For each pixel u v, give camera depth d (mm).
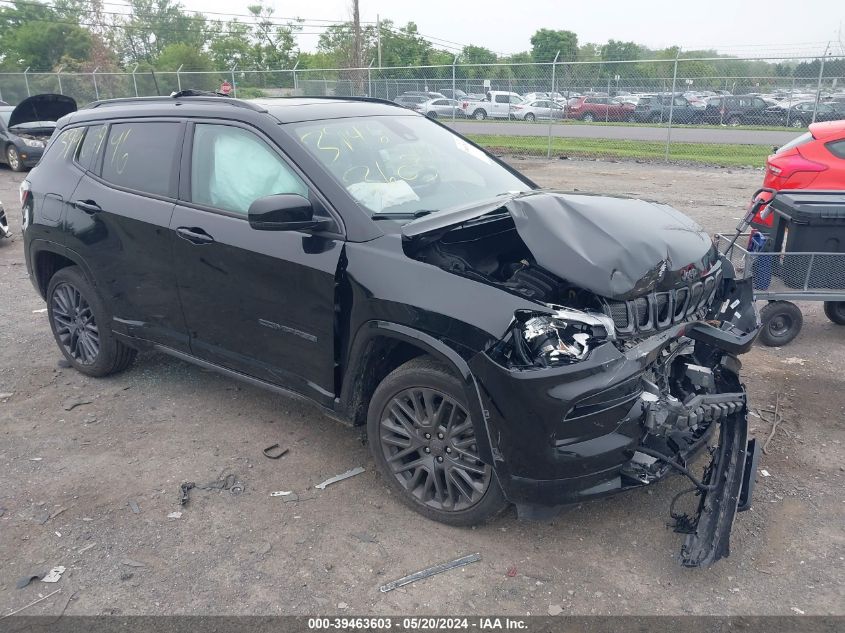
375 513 3539
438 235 3324
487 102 23578
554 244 3076
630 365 2959
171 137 4293
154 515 3531
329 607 2930
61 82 29656
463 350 3027
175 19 59219
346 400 3609
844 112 17969
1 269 8164
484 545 3297
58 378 5117
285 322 3721
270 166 3795
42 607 2939
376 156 3963
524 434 2926
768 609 2900
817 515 3502
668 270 3096
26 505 3619
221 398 4785
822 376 5094
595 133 21672
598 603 2939
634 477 3125
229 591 3021
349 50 42094
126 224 4352
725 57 18344
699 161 17250
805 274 5430
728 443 3416
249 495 3695
